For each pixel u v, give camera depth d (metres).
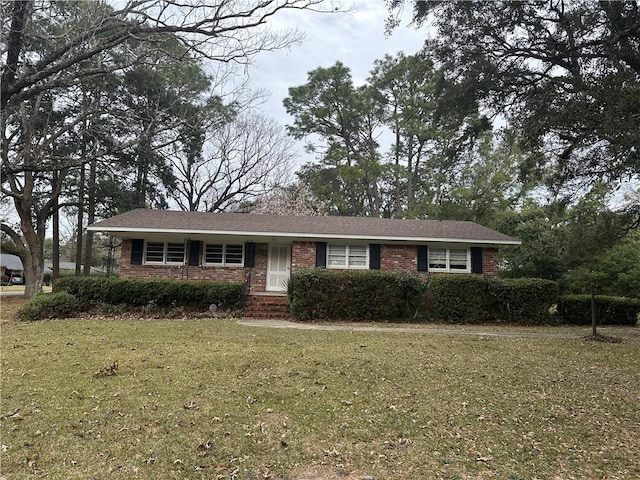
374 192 33.97
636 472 3.74
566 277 19.08
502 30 9.98
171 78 20.64
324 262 17.52
